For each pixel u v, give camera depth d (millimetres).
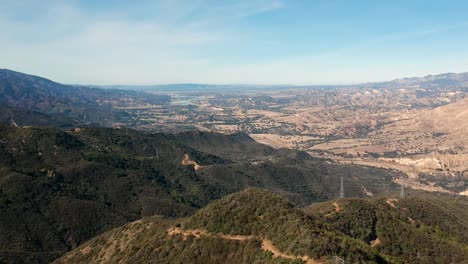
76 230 156875
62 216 160250
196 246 84938
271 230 80688
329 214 123312
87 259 113375
